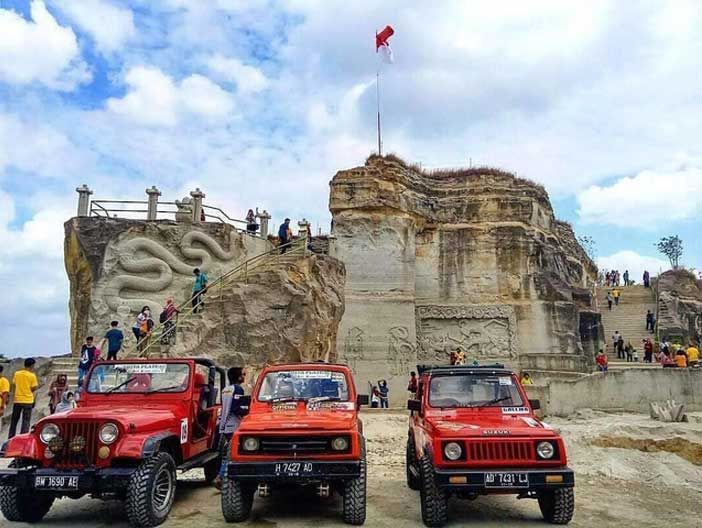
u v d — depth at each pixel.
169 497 8.89
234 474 8.33
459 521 9.06
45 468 8.25
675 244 78.38
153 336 20.31
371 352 35.25
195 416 10.38
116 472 8.12
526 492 8.80
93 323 22.39
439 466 8.48
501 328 37.69
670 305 45.16
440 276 39.38
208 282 23.69
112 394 10.13
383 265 36.69
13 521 8.82
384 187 37.53
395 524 8.80
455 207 40.69
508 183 41.66
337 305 24.56
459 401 10.12
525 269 38.78
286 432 8.56
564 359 32.09
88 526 8.66
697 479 12.49
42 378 19.28
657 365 31.64
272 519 8.95
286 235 25.92
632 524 9.01
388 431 19.14
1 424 15.73
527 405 10.01
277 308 21.25
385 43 41.88
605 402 20.69
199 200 25.19
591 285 54.81
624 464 13.25
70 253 24.20
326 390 10.03
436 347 37.62
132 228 23.62
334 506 9.80
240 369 11.43
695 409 19.73
